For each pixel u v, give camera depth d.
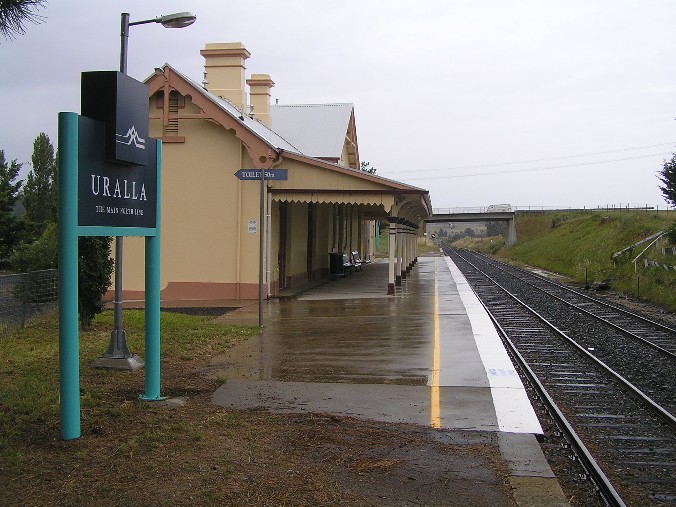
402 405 7.57
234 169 20.27
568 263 46.22
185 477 5.11
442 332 13.14
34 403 7.07
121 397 7.64
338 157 29.09
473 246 125.06
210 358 10.37
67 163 5.69
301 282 24.98
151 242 7.36
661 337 15.05
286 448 5.92
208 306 18.23
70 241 5.78
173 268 20.39
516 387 8.45
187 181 20.42
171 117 20.11
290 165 20.06
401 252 26.95
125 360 9.35
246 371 9.38
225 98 25.48
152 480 5.03
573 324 17.00
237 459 5.55
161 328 13.12
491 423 6.85
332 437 6.27
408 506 4.74
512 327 15.92
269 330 13.38
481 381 8.80
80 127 5.82
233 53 25.73
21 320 13.36
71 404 5.92
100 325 13.35
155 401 7.43
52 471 5.17
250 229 20.11
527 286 30.39
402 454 5.85
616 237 44.56
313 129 31.56
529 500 4.88
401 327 13.84
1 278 13.19
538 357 11.96
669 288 24.17
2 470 5.16
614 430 7.43
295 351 11.00
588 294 27.70
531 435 6.45
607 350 13.02
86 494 4.74
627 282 29.22
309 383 8.63
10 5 5.35
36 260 22.30
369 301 19.36
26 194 46.34
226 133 20.27
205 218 20.34
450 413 7.23
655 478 5.82
